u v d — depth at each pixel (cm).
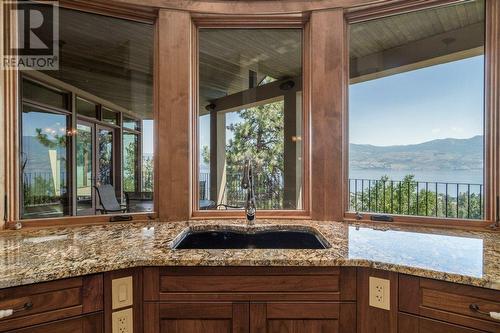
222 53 211
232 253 119
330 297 113
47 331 99
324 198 187
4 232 156
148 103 205
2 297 93
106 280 109
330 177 186
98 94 258
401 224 176
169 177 187
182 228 167
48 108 237
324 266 113
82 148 265
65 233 156
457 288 97
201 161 204
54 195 231
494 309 91
